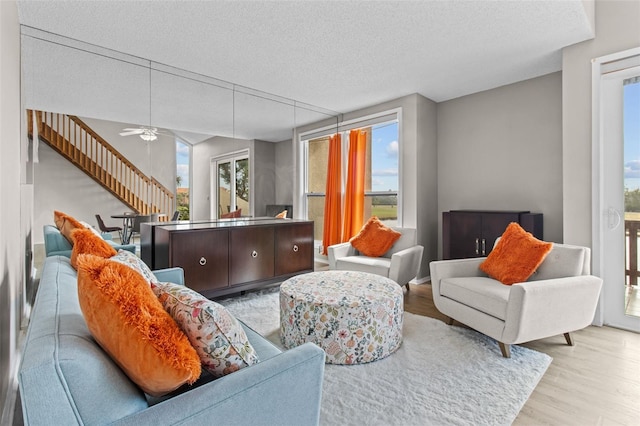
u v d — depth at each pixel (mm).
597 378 1896
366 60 3096
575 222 2818
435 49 2883
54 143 2842
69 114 2938
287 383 1016
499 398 1697
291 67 3246
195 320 972
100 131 3035
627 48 2566
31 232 2725
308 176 4598
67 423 706
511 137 3721
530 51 2932
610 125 2689
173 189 3400
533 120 3551
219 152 3734
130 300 861
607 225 2717
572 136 2830
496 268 2555
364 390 1766
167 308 1042
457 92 4016
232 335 1023
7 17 1650
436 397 1704
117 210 3055
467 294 2393
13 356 1816
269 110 4121
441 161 4363
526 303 2004
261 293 3588
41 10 2230
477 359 2102
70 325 909
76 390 731
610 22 2637
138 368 833
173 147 3408
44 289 1195
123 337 831
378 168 4707
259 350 1362
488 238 3500
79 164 2912
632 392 1761
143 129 3244
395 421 1524
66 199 2840
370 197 4809
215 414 863
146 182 3232
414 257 3488
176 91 3400
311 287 2395
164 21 2395
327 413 1576
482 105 3963
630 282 2629
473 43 2781
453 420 1531
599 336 2488
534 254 2379
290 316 2221
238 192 3906
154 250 3205
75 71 3012
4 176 1450
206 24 2439
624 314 2648
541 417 1562
